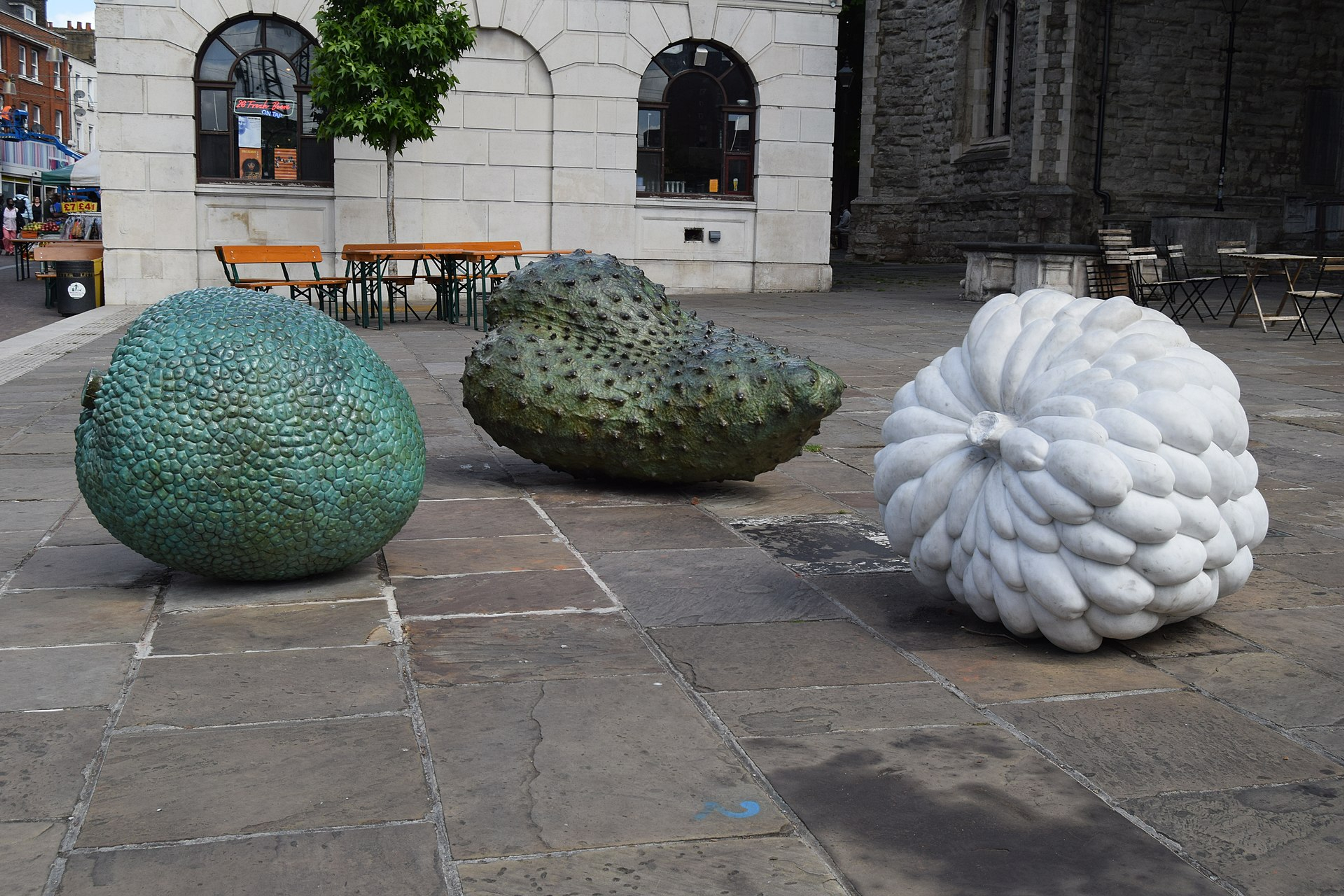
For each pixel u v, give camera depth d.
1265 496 6.61
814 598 4.66
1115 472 3.73
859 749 3.26
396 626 4.25
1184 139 30.55
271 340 4.45
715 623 4.34
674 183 21.48
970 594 4.20
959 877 2.61
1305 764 3.18
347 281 15.89
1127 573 3.84
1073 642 3.98
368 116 16.56
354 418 4.52
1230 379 4.07
